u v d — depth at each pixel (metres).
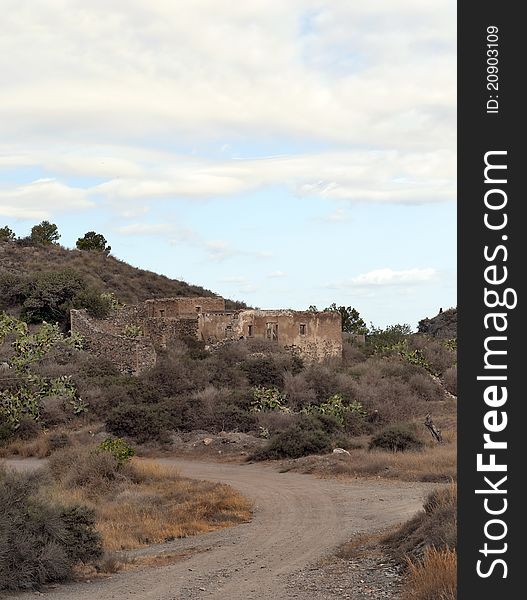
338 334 62.12
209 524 23.77
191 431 43.41
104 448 31.50
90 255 95.00
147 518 23.94
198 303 65.12
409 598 12.84
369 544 18.69
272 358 54.03
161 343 59.72
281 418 43.78
